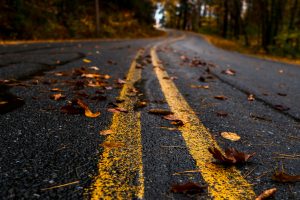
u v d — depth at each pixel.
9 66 4.50
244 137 2.04
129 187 1.27
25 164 1.44
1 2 14.50
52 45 10.55
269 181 1.41
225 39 40.50
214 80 4.66
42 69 4.41
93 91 3.12
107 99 2.81
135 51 9.71
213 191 1.28
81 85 3.34
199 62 7.00
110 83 3.64
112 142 1.75
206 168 1.50
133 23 34.91
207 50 15.98
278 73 6.84
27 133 1.84
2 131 1.84
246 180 1.41
